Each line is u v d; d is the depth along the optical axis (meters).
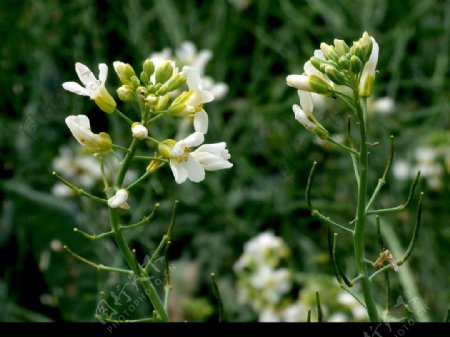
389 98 5.91
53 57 5.89
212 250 5.08
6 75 5.72
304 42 6.43
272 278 4.59
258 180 5.47
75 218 4.64
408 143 5.51
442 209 5.19
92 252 4.50
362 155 2.26
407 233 5.14
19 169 5.06
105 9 6.34
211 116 5.80
